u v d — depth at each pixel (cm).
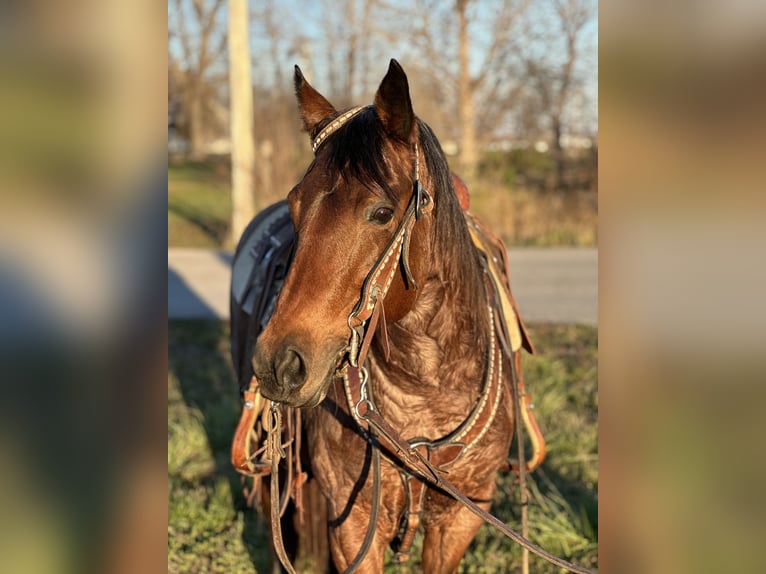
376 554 222
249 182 1241
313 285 164
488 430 219
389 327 197
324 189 167
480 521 235
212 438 458
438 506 227
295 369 161
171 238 1362
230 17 1186
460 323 202
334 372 172
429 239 189
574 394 507
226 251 1240
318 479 230
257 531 357
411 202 175
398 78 167
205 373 603
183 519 366
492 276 237
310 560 312
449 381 206
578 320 729
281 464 273
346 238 165
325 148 175
